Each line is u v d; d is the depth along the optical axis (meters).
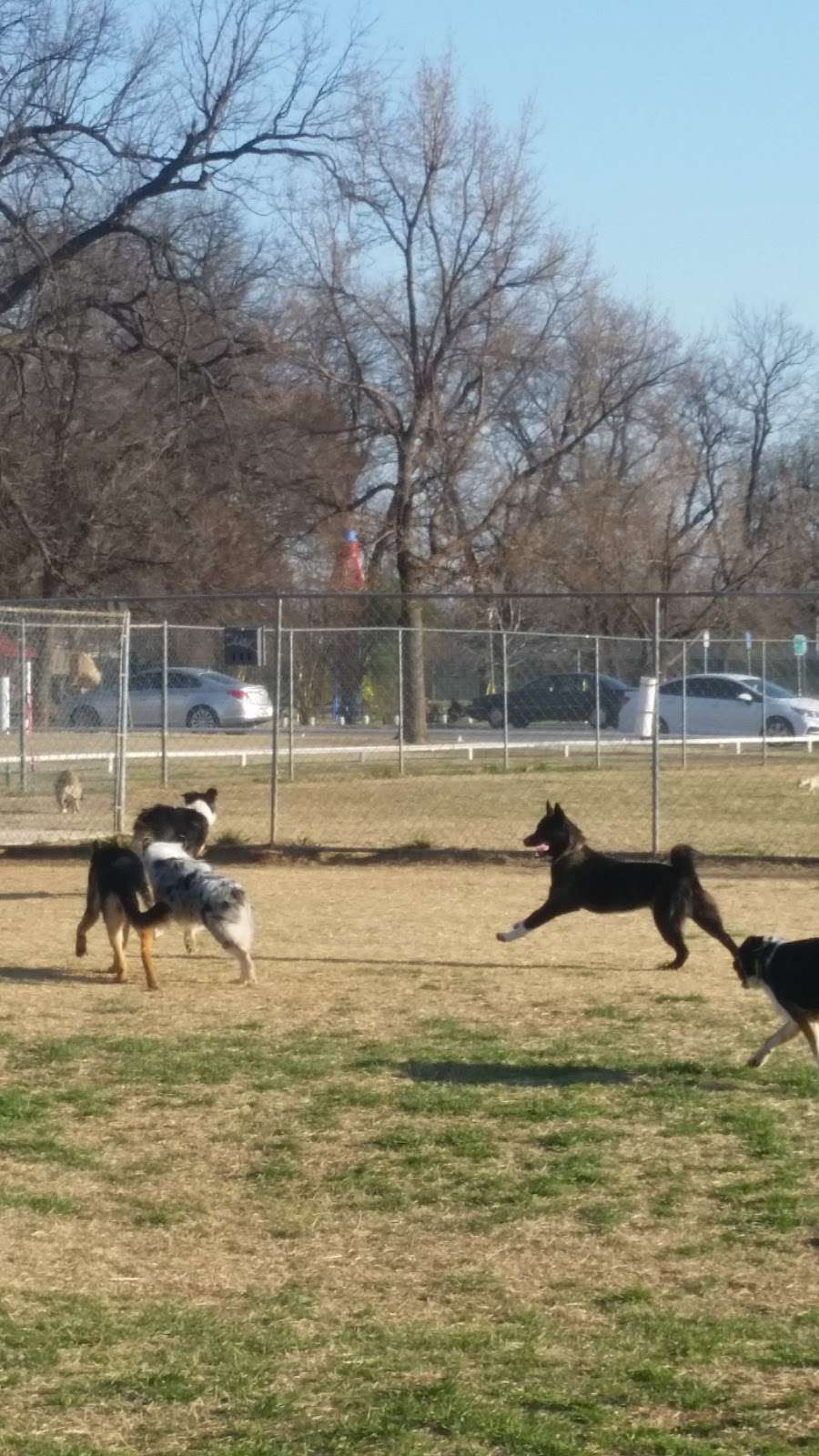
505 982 9.79
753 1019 8.69
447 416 35.84
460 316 34.88
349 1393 4.37
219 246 33.81
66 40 31.14
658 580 43.22
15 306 32.75
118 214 32.03
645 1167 6.31
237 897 9.64
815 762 28.41
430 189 34.44
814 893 13.42
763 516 55.09
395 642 30.33
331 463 35.22
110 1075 7.66
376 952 10.83
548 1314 4.94
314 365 34.28
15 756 22.80
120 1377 4.48
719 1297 5.06
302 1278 5.29
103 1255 5.48
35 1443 4.08
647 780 24.33
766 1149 6.48
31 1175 6.27
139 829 10.69
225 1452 4.01
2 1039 8.33
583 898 10.26
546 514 37.50
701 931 11.62
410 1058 7.90
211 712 32.03
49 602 18.45
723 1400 4.30
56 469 32.12
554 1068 7.71
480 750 29.94
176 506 33.59
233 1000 9.31
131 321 33.09
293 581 35.56
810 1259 5.37
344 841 16.75
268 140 32.94
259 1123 6.91
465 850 15.70
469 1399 4.30
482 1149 6.51
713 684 34.69
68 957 10.66
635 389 40.53
